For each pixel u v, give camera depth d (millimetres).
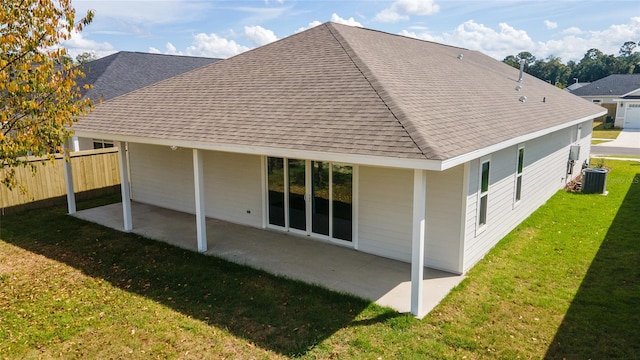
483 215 9000
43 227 11547
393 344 5906
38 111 7227
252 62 12258
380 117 7359
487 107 10266
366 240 9406
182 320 6637
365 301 7102
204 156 12125
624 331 6094
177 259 9141
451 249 8234
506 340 5957
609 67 91500
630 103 39469
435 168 5848
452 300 7125
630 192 14648
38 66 7672
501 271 8273
